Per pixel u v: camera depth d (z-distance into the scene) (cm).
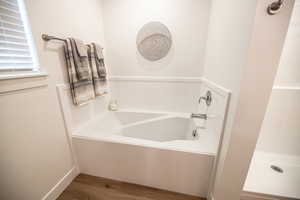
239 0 83
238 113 80
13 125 84
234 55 87
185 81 187
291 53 122
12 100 83
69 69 125
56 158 118
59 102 121
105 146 128
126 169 130
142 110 211
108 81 207
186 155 110
